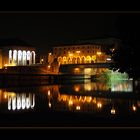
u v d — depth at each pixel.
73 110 45.34
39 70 180.50
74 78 160.62
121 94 67.38
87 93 73.56
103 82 134.12
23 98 66.25
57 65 189.75
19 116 39.72
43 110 45.88
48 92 82.50
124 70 56.19
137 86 86.50
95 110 45.03
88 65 171.12
